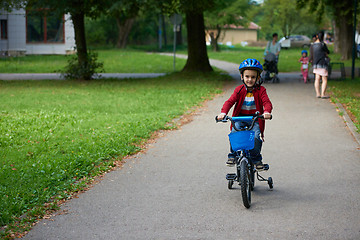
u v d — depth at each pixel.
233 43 85.50
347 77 22.31
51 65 31.94
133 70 28.94
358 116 11.44
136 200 6.12
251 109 6.13
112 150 8.42
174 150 8.89
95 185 6.79
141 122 11.12
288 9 62.62
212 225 5.22
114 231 5.09
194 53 24.56
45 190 6.34
